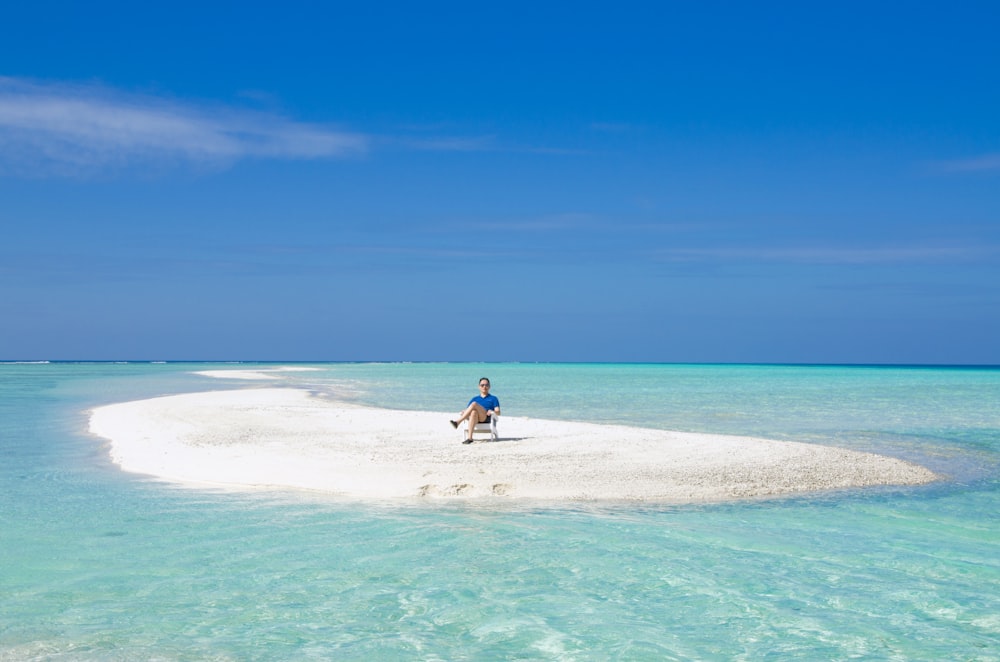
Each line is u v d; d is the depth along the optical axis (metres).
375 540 10.49
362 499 13.23
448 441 19.41
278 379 70.00
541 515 12.16
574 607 8.05
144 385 55.00
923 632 7.46
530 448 17.97
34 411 30.36
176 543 10.27
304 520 11.66
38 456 17.89
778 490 14.34
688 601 8.26
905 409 34.78
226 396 39.53
